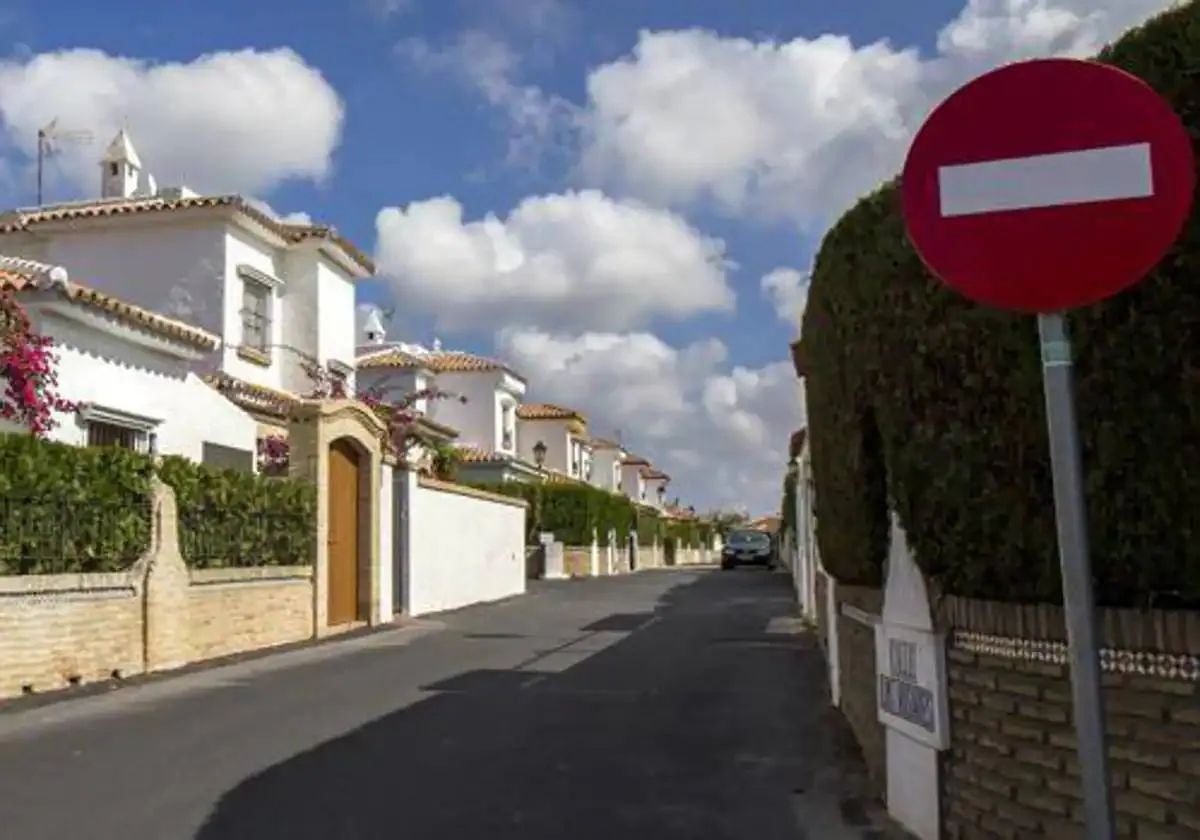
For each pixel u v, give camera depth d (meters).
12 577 11.95
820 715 11.25
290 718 11.05
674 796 7.96
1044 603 5.10
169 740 9.90
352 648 17.52
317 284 29.17
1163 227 3.55
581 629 20.92
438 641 18.67
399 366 40.00
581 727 10.65
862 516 7.51
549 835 6.96
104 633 13.38
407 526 23.62
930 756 6.33
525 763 9.04
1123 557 4.48
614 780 8.45
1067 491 3.56
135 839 6.84
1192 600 4.33
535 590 34.78
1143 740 4.45
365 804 7.68
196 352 19.91
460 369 51.03
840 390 7.67
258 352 27.16
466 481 45.00
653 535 65.81
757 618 23.28
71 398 17.11
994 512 5.29
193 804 7.66
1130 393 4.42
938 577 6.05
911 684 6.64
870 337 6.70
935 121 3.78
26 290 16.03
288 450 19.55
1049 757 5.08
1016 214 3.68
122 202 27.59
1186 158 3.55
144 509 14.25
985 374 5.26
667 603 28.17
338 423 19.94
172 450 19.75
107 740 9.88
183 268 26.27
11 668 11.91
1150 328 4.35
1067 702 4.96
